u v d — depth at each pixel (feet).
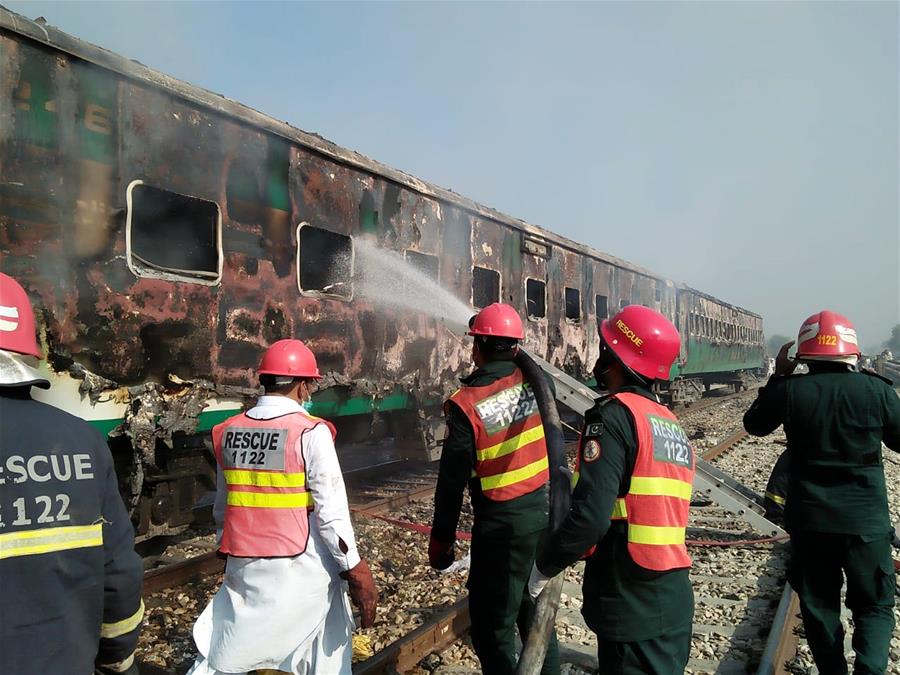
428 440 26.21
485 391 8.84
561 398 18.06
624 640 6.67
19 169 12.97
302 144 19.95
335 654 8.52
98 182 14.38
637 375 7.23
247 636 7.92
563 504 7.38
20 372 5.16
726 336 81.66
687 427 50.83
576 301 39.60
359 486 27.17
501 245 31.07
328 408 21.22
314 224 20.39
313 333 20.44
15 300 5.29
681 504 6.95
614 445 6.64
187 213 17.90
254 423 8.43
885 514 9.60
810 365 10.16
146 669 11.03
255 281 18.37
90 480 5.22
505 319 9.23
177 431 16.05
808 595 9.90
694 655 12.43
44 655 4.75
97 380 14.21
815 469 9.75
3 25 12.65
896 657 12.21
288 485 8.13
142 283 15.30
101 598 5.22
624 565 6.74
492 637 8.82
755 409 10.68
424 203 25.59
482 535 8.82
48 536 4.88
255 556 8.08
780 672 11.68
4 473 4.80
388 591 15.23
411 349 24.89
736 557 18.67
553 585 7.47
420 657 11.68
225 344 17.44
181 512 16.99
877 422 9.47
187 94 16.39
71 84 13.93
